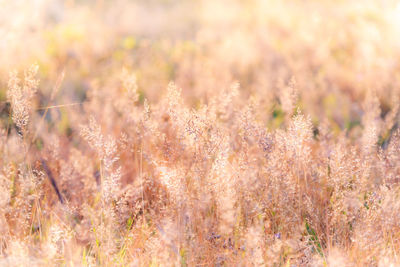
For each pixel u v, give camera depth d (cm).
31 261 189
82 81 412
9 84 248
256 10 662
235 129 269
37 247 215
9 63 350
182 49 546
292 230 218
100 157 226
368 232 205
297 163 233
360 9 602
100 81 411
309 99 375
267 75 411
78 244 231
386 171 242
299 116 227
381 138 314
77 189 267
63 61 454
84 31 569
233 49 496
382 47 477
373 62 441
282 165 224
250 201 217
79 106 323
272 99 337
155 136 246
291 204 222
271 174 221
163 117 291
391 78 414
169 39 595
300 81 398
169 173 209
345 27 548
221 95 280
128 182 276
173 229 198
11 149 258
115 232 228
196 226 207
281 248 221
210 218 211
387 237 216
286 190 220
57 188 265
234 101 314
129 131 295
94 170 296
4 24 418
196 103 321
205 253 205
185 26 664
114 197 221
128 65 475
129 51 536
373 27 520
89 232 232
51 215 250
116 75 433
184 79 413
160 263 200
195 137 218
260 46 514
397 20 540
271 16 626
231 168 229
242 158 229
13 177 253
